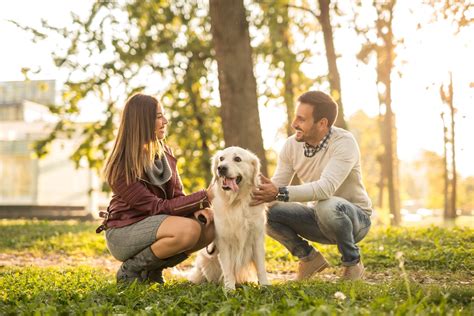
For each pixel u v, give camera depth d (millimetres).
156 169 4527
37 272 5668
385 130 18000
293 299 3492
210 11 9062
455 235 7949
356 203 4934
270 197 4457
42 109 28000
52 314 3320
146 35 13258
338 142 4746
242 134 8859
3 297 4062
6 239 9625
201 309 3428
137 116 4410
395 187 20422
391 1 15102
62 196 23594
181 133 13312
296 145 5039
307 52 12750
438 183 39500
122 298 3773
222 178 4391
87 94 12273
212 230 4574
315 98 4695
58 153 23188
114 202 4574
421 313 2932
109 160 4449
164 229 4305
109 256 8250
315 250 5090
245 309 3279
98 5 12328
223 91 8961
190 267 7023
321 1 13109
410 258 6277
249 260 4605
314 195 4523
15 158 23359
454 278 5133
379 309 3146
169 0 13656
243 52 8930
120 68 12516
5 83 28500
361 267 4797
